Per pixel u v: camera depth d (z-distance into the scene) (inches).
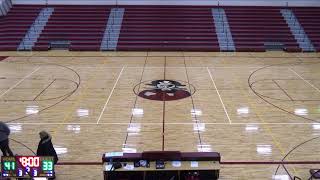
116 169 317.4
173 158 323.9
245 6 1074.7
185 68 769.6
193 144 427.2
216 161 326.3
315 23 1021.8
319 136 450.6
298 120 499.5
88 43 960.9
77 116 512.1
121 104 557.6
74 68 767.1
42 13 1054.4
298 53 919.7
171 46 952.9
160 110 534.3
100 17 1043.3
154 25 1016.2
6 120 498.0
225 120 498.6
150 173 331.6
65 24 1020.5
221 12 1058.1
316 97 588.7
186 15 1045.8
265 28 1007.0
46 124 485.7
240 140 439.2
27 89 627.5
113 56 882.1
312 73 730.8
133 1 1077.1
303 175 363.9
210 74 721.6
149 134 454.0
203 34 989.2
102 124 485.4
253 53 921.5
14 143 430.3
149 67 776.9
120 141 436.1
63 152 409.7
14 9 1063.6
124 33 991.6
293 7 1071.6
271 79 687.7
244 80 681.0
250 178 358.6
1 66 782.5
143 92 612.1
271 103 562.9
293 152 410.6
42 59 847.7
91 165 383.2
